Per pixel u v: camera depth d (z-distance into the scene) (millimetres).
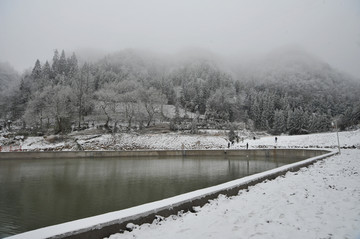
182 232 5004
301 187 9180
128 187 14047
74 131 52156
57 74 94312
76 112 61875
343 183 9727
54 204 10445
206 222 5594
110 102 60625
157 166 24438
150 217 5582
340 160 18422
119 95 61438
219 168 22953
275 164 26562
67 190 13227
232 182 8883
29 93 77438
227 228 5152
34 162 27688
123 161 29500
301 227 5086
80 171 20656
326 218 5621
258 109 91062
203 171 20828
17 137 44406
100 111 66438
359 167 14367
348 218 5555
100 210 9594
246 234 4766
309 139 43750
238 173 19594
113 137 47656
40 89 72750
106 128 54000
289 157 33500
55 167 23312
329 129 78312
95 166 24266
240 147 45781
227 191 8062
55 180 16328
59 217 8742
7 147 40000
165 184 14953
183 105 96375
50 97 55344
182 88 107062
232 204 7078
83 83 69625
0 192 12742
